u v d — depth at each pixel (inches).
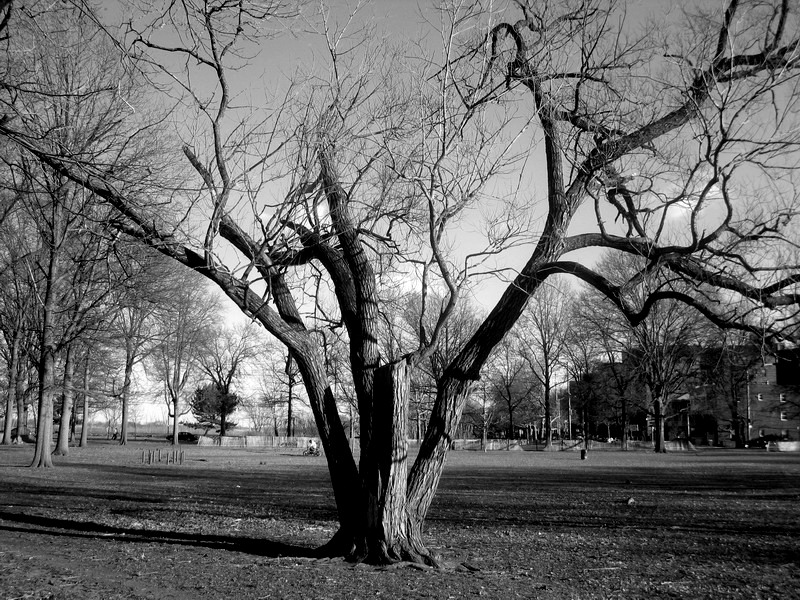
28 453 1785.2
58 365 1625.2
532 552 453.1
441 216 390.6
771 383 2509.8
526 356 2763.3
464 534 534.3
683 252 382.3
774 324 393.4
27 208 590.6
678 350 1838.1
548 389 2758.4
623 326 1501.0
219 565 382.9
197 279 1295.5
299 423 4101.9
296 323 421.7
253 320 405.1
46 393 1268.5
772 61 378.3
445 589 330.0
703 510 715.4
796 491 947.3
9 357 1632.6
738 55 391.5
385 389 389.1
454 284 406.0
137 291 994.1
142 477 1134.4
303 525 569.6
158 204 381.1
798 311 385.1
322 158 407.2
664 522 618.2
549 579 366.3
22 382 1533.0
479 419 3088.1
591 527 581.6
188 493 862.5
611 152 405.1
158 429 5378.9
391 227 438.3
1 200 567.2
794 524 604.4
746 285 383.9
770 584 358.6
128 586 330.0
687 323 1529.3
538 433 4247.0
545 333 2662.4
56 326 1250.0
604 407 2842.0
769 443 2751.0
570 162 416.2
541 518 642.8
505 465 1680.6
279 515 639.1
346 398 1699.1
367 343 413.7
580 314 1877.5
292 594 315.9
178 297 1200.2
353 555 393.4
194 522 584.4
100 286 1147.3
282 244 399.5
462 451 2758.4
